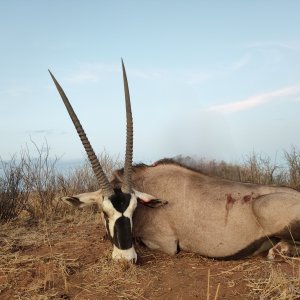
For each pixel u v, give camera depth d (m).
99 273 2.11
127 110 2.35
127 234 2.15
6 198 3.31
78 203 2.38
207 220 2.33
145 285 1.96
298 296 1.77
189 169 2.51
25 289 1.97
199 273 2.09
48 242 2.66
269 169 4.38
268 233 2.24
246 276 2.01
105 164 4.38
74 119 2.26
